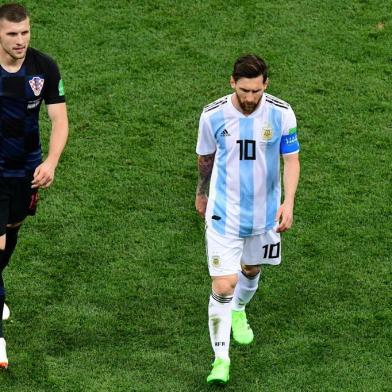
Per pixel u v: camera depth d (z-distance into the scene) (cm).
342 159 3581
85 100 3819
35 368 2723
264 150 2641
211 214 2703
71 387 2661
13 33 2514
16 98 2627
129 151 3597
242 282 2838
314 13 4238
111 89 3869
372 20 4219
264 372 2734
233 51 4053
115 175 3488
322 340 2842
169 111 3781
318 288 3047
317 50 4072
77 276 3073
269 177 2678
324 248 3197
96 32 4128
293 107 3806
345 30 4169
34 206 2803
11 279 3050
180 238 3238
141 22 4178
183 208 3366
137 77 3928
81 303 2970
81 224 3278
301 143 3650
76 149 3594
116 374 2711
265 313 2959
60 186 3428
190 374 2723
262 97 2617
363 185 3466
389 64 4025
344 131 3709
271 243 2764
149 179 3478
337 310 2958
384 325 2891
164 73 3950
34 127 2689
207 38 4112
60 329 2870
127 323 2902
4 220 2720
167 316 2930
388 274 3094
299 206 3366
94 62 3994
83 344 2819
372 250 3188
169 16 4206
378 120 3766
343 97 3862
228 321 2684
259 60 2528
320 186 3456
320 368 2739
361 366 2742
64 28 4144
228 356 2722
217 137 2642
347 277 3086
